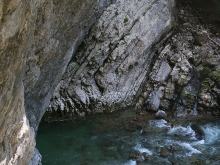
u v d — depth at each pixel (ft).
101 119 43.16
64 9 22.71
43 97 27.78
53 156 34.65
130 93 46.57
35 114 27.45
